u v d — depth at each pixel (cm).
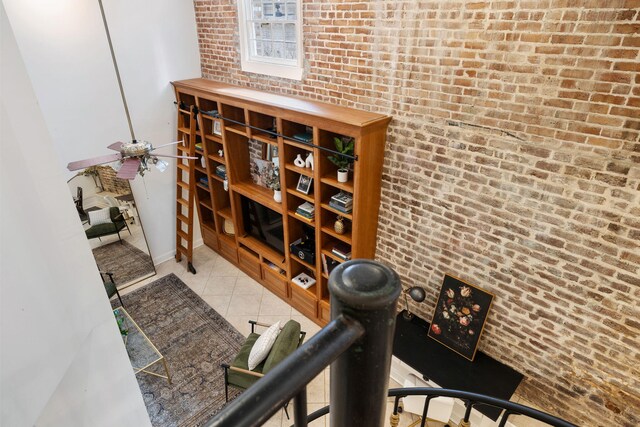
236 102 417
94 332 104
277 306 489
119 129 469
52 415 84
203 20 481
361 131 312
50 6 383
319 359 44
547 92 241
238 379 358
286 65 404
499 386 314
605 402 281
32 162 82
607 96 220
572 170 246
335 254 402
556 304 282
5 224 73
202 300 500
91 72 427
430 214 336
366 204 356
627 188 228
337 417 58
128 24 441
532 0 230
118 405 117
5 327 72
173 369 407
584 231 253
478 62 264
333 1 331
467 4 256
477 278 323
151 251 558
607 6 206
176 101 510
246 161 500
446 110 293
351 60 339
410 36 293
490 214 296
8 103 77
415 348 349
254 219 504
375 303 45
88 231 474
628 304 248
